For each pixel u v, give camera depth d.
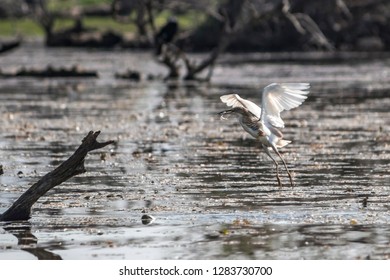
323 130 24.11
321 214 14.06
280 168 18.28
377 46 75.12
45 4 92.75
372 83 40.91
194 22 83.44
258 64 57.97
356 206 14.62
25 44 89.06
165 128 24.67
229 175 17.50
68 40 86.31
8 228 13.44
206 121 26.33
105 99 34.28
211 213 14.20
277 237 12.70
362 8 65.44
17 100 33.94
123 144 21.70
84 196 15.57
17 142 22.20
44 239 12.78
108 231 13.17
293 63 58.78
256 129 12.65
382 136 22.75
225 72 50.56
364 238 12.60
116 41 85.50
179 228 13.30
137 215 14.14
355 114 27.91
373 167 18.27
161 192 15.88
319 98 33.75
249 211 14.32
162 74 49.94
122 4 63.75
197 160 19.33
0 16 100.50
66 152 20.61
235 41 76.38
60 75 48.06
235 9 69.06
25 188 16.39
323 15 74.50
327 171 17.86
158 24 83.06
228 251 12.02
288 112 28.75
